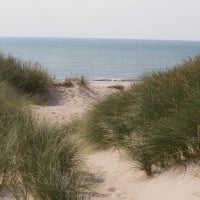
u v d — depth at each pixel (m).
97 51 142.12
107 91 14.90
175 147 5.59
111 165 6.49
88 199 4.93
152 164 5.90
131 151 6.23
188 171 5.22
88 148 7.61
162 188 5.14
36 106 11.48
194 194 4.66
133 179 5.74
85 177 5.95
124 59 77.06
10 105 8.56
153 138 5.79
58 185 4.70
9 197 4.73
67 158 5.89
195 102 5.96
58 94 13.95
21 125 6.64
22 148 5.70
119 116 7.38
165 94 6.91
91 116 8.35
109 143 7.37
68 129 7.95
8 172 5.17
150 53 124.56
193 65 7.66
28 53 103.00
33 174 5.02
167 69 8.52
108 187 5.57
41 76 13.80
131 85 9.09
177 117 5.99
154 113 6.71
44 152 5.57
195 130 5.52
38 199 4.67
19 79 13.07
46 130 6.59
